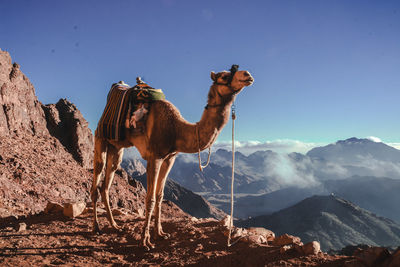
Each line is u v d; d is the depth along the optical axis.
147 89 6.76
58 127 38.50
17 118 32.12
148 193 6.16
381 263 4.42
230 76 5.75
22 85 35.19
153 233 7.23
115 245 6.43
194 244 6.17
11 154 26.78
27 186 22.72
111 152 7.60
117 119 6.64
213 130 5.93
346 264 4.52
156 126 6.27
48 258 5.55
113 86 7.55
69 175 30.25
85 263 5.35
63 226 7.89
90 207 9.91
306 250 5.27
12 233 7.13
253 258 5.23
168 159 6.79
